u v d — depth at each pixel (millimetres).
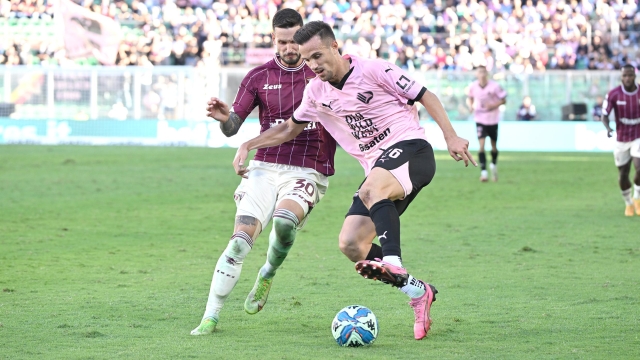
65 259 29438
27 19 117750
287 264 28766
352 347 17047
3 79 106688
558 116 105562
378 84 18375
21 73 106562
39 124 106125
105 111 107312
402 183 17844
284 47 19953
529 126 102750
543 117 105938
